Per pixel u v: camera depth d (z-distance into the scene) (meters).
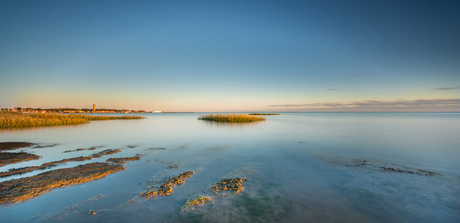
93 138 13.72
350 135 15.26
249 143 11.94
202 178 5.94
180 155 8.85
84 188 5.09
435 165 7.28
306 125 24.56
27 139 13.02
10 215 3.85
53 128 19.89
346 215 4.00
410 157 8.48
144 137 14.41
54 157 8.21
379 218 3.89
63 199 4.50
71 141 12.46
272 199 4.65
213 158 8.31
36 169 6.48
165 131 18.30
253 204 4.41
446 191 4.99
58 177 5.73
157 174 6.23
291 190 5.14
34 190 4.85
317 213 4.08
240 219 3.85
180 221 3.77
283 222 3.76
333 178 5.99
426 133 16.34
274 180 5.82
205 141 12.69
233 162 7.73
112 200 4.50
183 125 25.17
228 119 32.38
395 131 17.80
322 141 12.60
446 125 23.92
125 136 14.89
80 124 25.94
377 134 15.74
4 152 9.14
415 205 4.34
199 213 4.03
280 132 17.30
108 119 39.47
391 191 5.04
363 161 7.85
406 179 5.84
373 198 4.69
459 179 5.81
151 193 4.84
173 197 4.69
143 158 8.26
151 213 4.02
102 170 6.44
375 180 5.79
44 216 3.85
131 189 5.08
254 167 7.09
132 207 4.23
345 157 8.51
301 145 11.21
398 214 4.02
